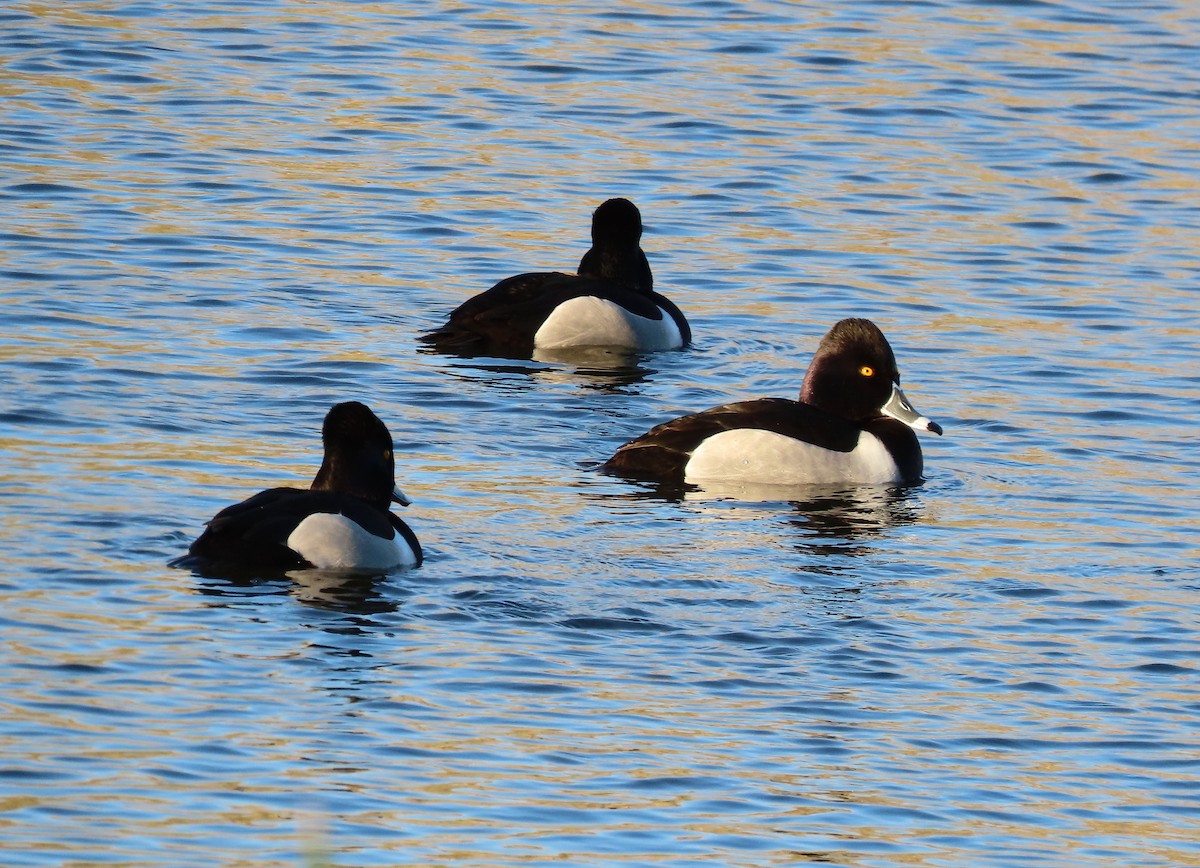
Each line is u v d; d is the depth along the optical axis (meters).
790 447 17.16
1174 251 23.89
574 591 13.97
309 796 10.61
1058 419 18.80
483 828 10.40
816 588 14.37
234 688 11.88
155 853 9.79
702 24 32.81
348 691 11.98
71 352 18.88
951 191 25.73
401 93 28.83
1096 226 24.64
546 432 18.00
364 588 13.63
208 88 28.64
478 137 27.17
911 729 12.06
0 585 13.15
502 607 13.55
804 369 20.28
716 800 10.95
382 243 23.33
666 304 21.20
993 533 15.87
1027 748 11.88
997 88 29.88
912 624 13.76
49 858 9.66
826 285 22.62
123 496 15.17
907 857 10.39
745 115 28.33
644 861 10.14
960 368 20.11
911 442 17.55
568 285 20.94
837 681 12.73
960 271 23.08
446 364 19.84
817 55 31.19
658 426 17.38
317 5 33.34
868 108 28.81
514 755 11.32
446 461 16.95
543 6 33.78
